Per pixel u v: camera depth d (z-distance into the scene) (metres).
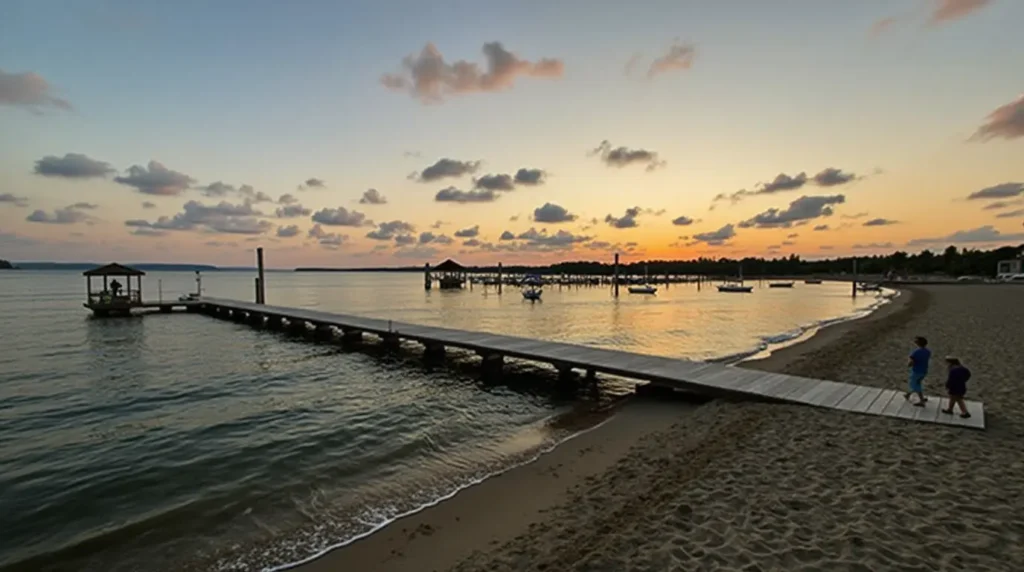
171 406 12.53
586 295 72.31
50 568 5.65
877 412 9.18
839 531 4.98
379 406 12.66
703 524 5.31
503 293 76.44
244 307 33.78
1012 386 10.91
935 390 10.93
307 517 6.74
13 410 12.11
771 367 14.82
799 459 7.06
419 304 53.41
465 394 14.07
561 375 14.88
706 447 8.02
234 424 10.98
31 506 7.14
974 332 20.33
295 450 9.38
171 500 7.32
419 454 9.19
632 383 15.39
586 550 5.09
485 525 6.24
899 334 20.81
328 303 54.34
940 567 4.29
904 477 6.23
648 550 4.87
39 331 28.16
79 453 9.19
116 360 19.23
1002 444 7.35
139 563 5.72
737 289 81.00
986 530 4.88
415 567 5.39
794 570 4.37
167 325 31.31
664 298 65.25
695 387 11.78
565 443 9.34
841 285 106.88
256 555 5.80
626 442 9.19
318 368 17.89
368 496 7.36
